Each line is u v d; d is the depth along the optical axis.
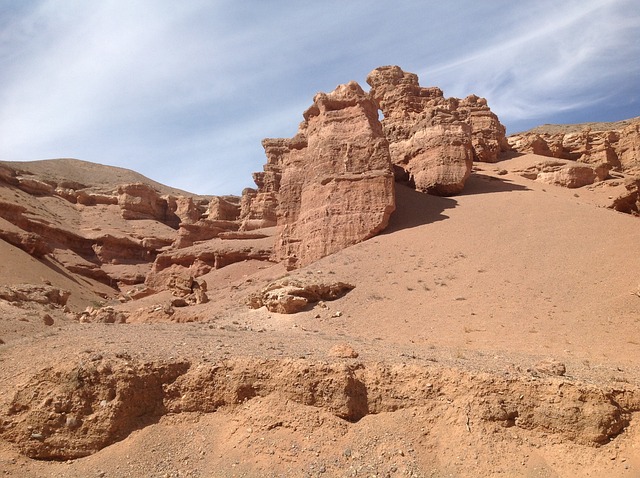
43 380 13.00
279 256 46.31
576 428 12.02
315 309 25.92
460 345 19.27
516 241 32.25
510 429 12.37
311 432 12.52
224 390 13.34
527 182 54.56
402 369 13.59
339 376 13.17
